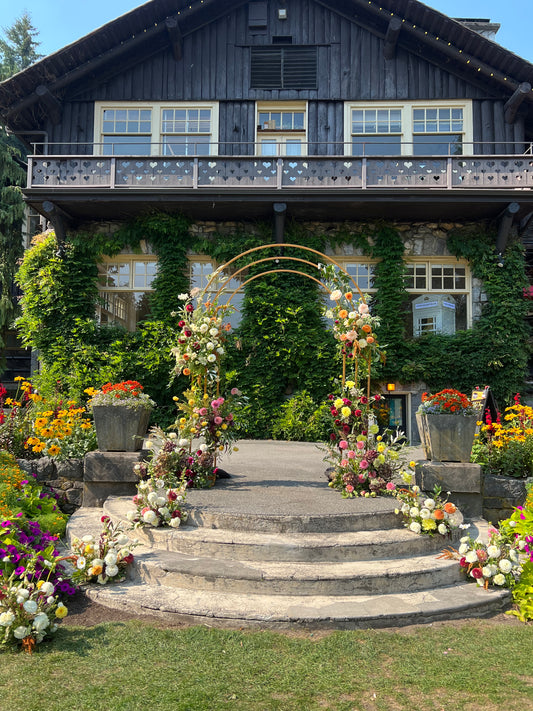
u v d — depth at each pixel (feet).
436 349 38.91
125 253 41.06
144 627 12.01
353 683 9.91
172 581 13.70
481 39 39.40
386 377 38.93
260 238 40.50
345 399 19.49
